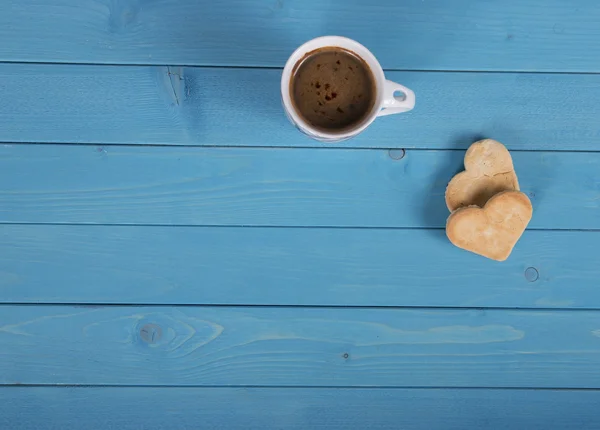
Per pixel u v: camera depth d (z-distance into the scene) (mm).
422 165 826
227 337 826
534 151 828
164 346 824
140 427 824
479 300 830
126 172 819
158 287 822
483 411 831
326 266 827
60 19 813
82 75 814
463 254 829
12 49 812
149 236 821
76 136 816
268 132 820
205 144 820
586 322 833
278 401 828
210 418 827
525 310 831
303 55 749
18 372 818
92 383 821
